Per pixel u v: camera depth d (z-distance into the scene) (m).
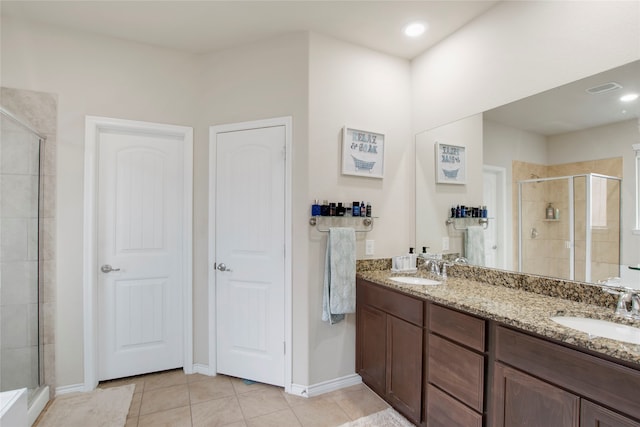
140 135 2.47
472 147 2.12
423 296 1.73
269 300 2.32
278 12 2.04
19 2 1.93
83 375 2.23
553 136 1.67
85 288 2.24
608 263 1.46
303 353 2.21
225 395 2.20
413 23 2.15
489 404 1.39
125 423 1.89
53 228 2.16
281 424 1.89
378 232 2.49
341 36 2.31
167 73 2.47
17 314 2.00
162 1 1.93
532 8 1.76
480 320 1.41
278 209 2.30
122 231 2.41
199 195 2.52
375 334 2.16
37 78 2.15
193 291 2.51
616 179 1.44
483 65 2.04
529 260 1.79
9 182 1.98
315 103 2.24
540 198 1.73
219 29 2.23
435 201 2.41
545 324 1.19
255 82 2.38
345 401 2.14
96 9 2.01
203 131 2.53
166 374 2.49
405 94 2.62
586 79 1.54
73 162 2.22
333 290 2.18
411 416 1.83
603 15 1.47
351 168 2.36
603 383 0.99
